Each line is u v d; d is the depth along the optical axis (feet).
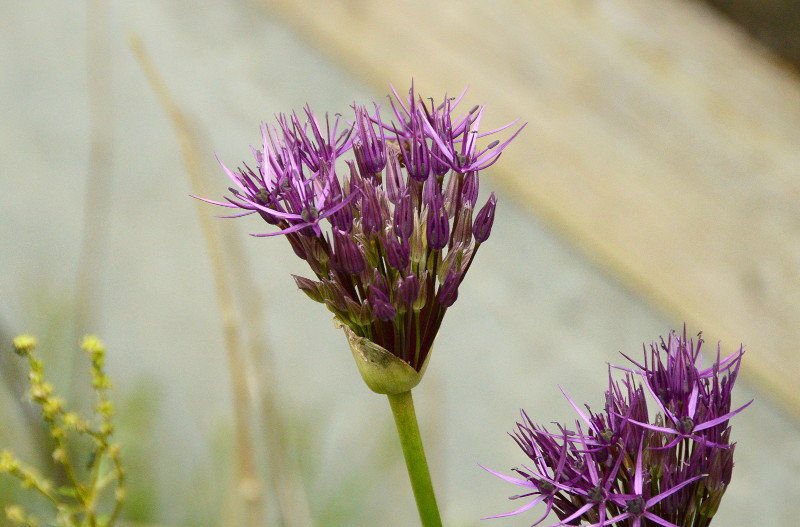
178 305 4.20
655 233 3.56
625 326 3.79
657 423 1.69
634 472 1.68
